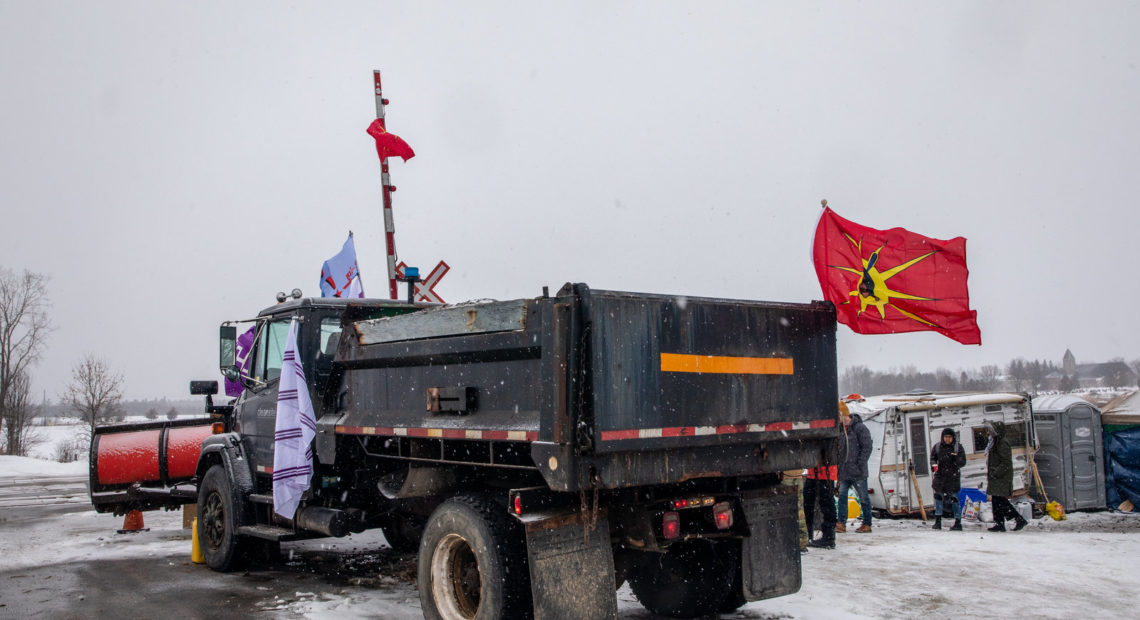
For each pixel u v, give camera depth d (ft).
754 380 16.58
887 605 19.34
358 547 28.43
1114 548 27.53
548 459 13.88
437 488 18.31
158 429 32.32
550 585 14.29
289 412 20.76
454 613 16.11
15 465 78.13
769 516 17.81
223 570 24.16
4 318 124.98
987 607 19.08
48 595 21.26
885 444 42.14
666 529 15.60
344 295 34.81
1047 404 46.47
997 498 34.55
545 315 14.32
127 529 32.99
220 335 25.23
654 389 14.70
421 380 17.99
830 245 28.07
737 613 18.72
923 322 27.22
